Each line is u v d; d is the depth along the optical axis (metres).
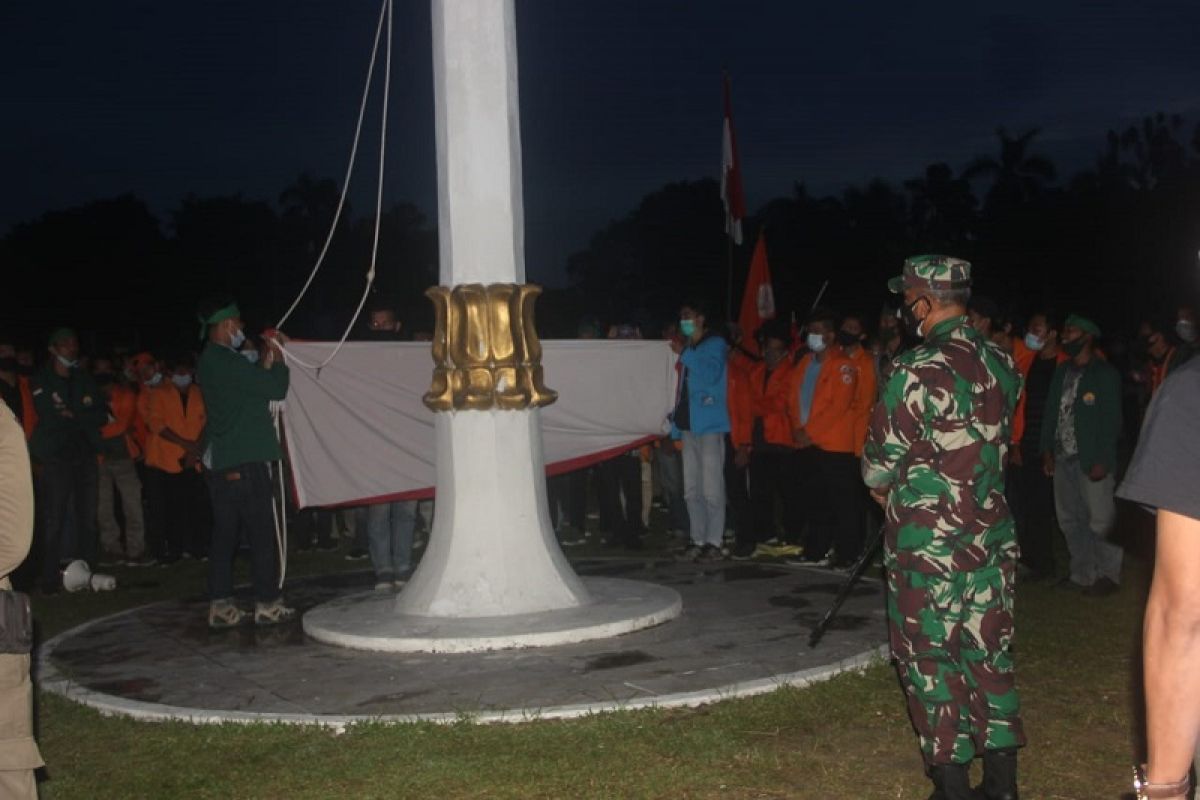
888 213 46.06
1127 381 18.48
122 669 7.93
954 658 4.78
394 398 10.41
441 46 8.49
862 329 11.21
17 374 12.48
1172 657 2.53
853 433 10.87
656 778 5.45
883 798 5.25
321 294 43.00
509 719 6.27
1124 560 10.91
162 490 13.66
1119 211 44.12
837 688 6.70
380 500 10.38
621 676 7.05
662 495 17.62
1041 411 10.14
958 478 4.79
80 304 43.22
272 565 9.29
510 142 8.48
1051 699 6.62
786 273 44.84
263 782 5.62
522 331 8.48
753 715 6.28
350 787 5.51
